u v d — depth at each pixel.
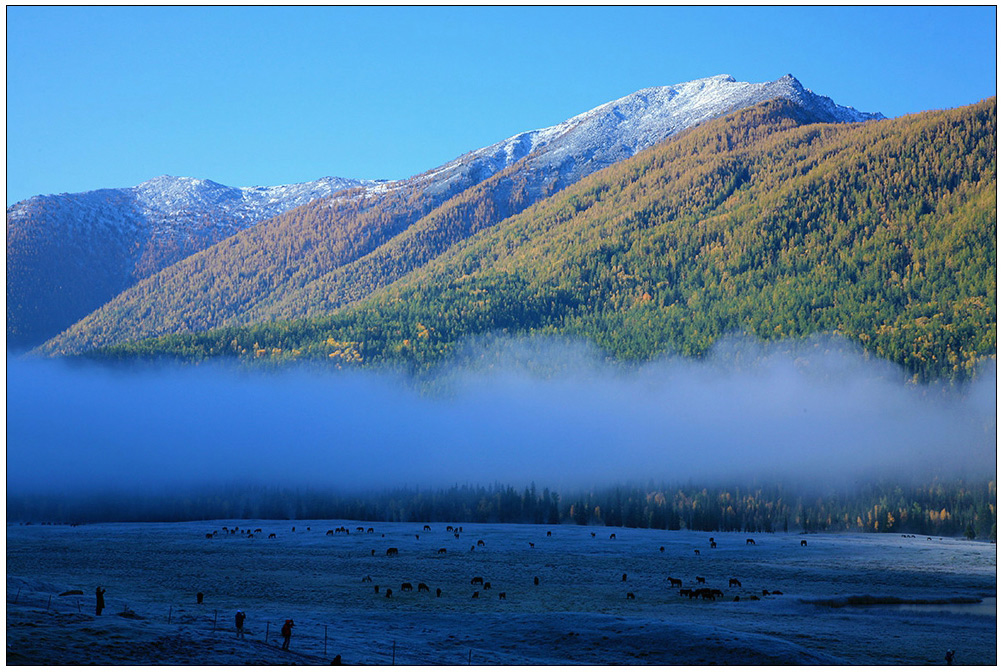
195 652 50.44
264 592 88.38
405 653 56.84
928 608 83.88
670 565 120.06
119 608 66.88
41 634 50.03
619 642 61.06
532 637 63.81
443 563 120.69
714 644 59.31
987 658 60.84
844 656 60.03
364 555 133.00
